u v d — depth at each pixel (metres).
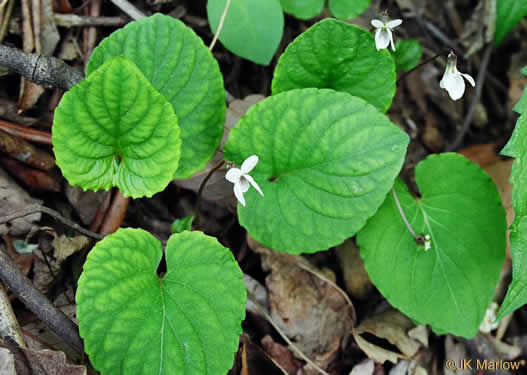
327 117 0.34
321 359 0.37
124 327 0.32
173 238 0.33
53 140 0.32
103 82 0.32
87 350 0.31
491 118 0.47
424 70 0.46
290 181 0.35
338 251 0.40
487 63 0.46
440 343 0.40
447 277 0.36
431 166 0.38
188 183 0.39
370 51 0.35
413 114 0.46
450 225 0.37
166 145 0.33
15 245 0.36
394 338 0.38
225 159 0.35
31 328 0.34
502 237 0.37
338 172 0.35
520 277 0.33
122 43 0.34
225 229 0.40
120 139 0.33
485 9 0.46
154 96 0.32
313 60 0.36
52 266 0.36
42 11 0.37
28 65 0.34
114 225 0.37
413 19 0.47
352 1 0.39
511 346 0.40
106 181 0.34
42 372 0.32
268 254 0.39
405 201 0.37
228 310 0.33
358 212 0.35
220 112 0.35
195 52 0.34
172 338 0.32
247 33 0.37
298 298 0.38
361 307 0.40
